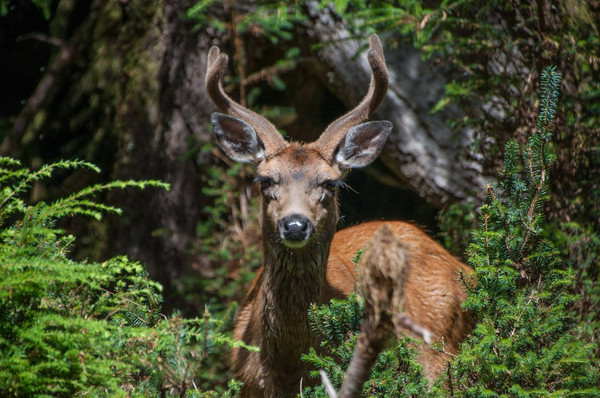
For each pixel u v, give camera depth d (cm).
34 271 582
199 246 1648
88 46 1812
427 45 1334
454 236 1469
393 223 1217
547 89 862
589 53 1080
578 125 1064
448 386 768
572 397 743
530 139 866
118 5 1794
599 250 999
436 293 1111
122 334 645
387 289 405
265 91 1838
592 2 1123
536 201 848
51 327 598
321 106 1989
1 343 570
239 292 1529
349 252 1167
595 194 1028
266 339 966
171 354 661
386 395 743
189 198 1709
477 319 871
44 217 662
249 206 1673
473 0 1255
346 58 1625
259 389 973
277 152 1037
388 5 1259
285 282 959
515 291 809
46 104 1802
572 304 981
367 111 1069
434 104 1544
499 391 758
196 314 1603
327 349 948
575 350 771
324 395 771
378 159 1833
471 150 1456
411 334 980
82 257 1698
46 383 576
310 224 941
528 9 1289
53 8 2042
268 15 1576
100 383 594
